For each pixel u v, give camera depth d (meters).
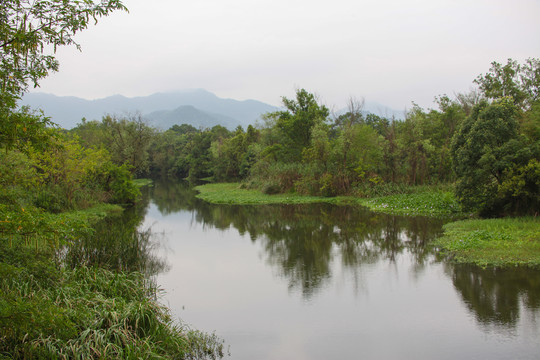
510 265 12.20
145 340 6.87
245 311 9.80
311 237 18.95
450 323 8.73
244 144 63.59
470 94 38.53
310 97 45.75
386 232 19.27
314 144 37.78
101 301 7.80
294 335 8.44
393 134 35.34
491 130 18.50
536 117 20.16
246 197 37.09
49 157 22.59
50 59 6.54
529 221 16.41
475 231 15.88
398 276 12.25
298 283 11.95
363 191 32.62
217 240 18.75
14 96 5.63
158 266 13.81
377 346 7.86
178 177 86.38
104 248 12.38
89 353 6.16
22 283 7.73
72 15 5.77
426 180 33.50
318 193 35.69
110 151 45.97
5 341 6.01
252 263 14.36
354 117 42.06
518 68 30.94
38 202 21.59
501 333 8.12
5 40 5.63
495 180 18.92
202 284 11.97
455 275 11.87
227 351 7.74
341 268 13.42
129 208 31.25
